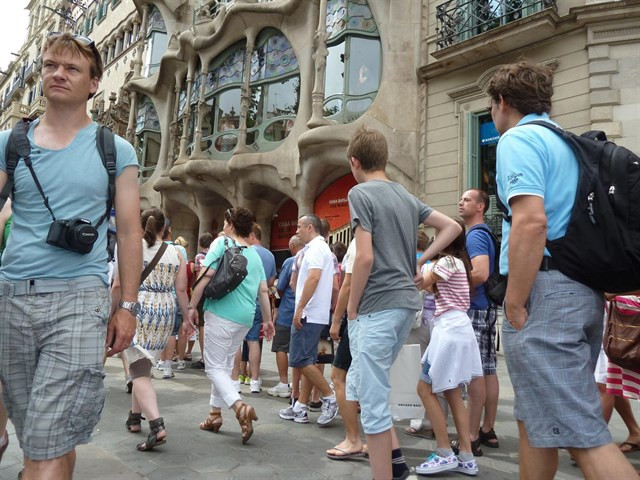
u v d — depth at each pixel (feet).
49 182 6.34
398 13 40.45
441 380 10.82
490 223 34.30
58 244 6.08
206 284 13.03
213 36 53.67
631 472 5.09
